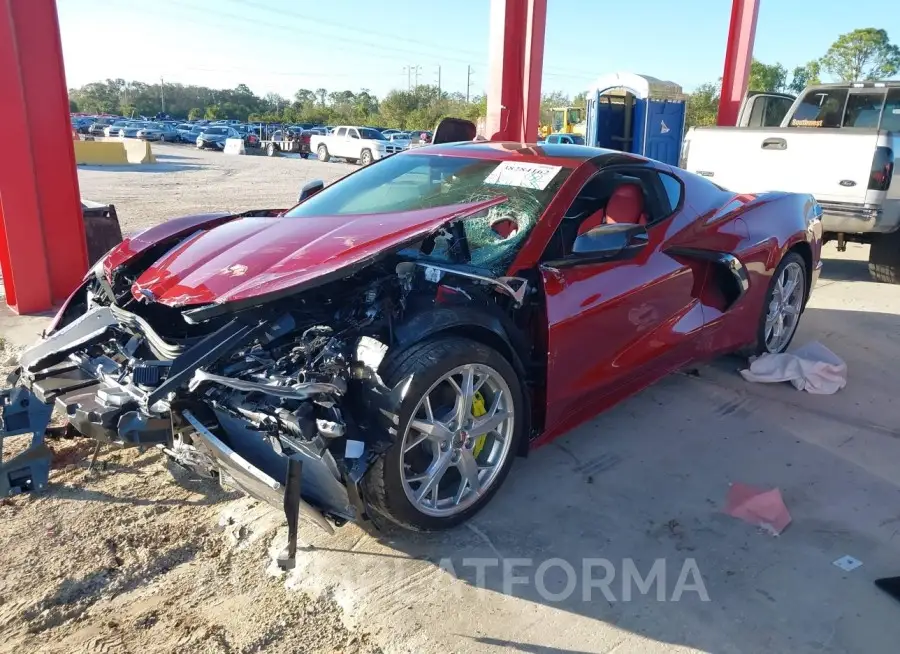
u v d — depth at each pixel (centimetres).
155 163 2716
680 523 291
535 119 805
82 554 267
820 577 258
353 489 239
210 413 253
